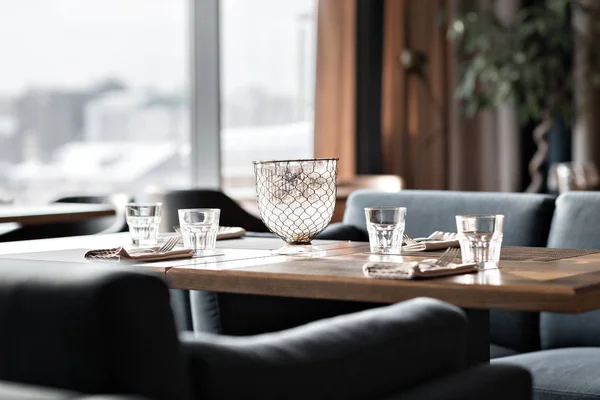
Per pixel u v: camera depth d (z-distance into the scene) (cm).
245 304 248
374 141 689
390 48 698
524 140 740
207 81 566
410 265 171
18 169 513
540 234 276
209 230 215
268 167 215
